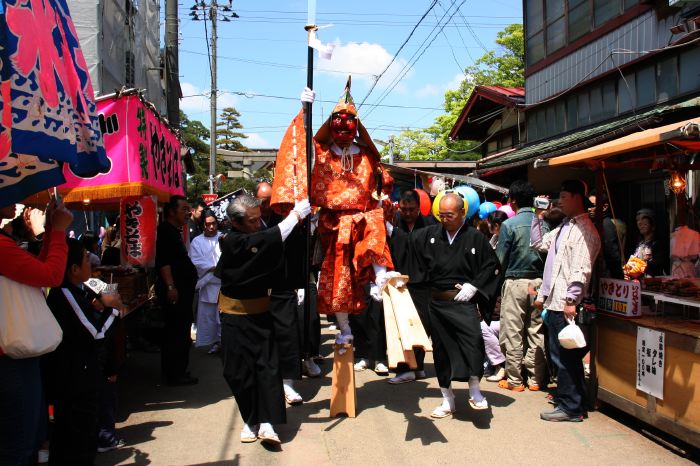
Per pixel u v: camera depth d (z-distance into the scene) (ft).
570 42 38.24
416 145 113.09
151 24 47.85
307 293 16.06
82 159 10.47
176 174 23.72
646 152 16.34
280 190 15.51
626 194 31.42
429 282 16.30
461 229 16.01
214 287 24.89
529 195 19.30
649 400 14.30
